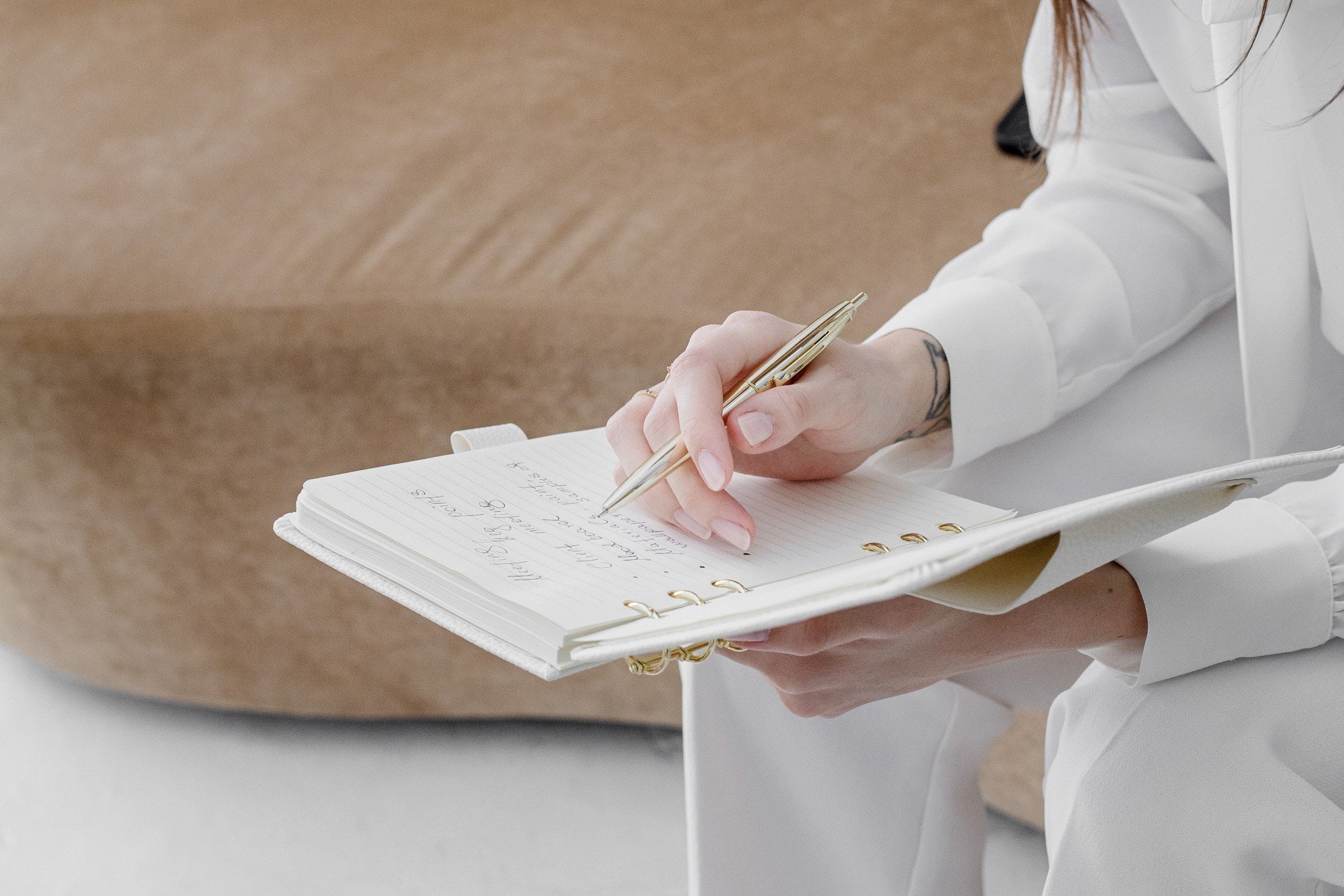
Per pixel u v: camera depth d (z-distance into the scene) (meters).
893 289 1.31
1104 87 0.93
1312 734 0.61
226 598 1.49
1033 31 1.00
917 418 0.78
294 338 1.35
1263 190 0.73
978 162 1.50
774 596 0.53
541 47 1.83
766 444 0.65
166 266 1.42
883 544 0.64
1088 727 0.64
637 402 0.70
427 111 1.68
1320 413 0.82
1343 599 0.62
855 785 0.87
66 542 1.49
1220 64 0.72
